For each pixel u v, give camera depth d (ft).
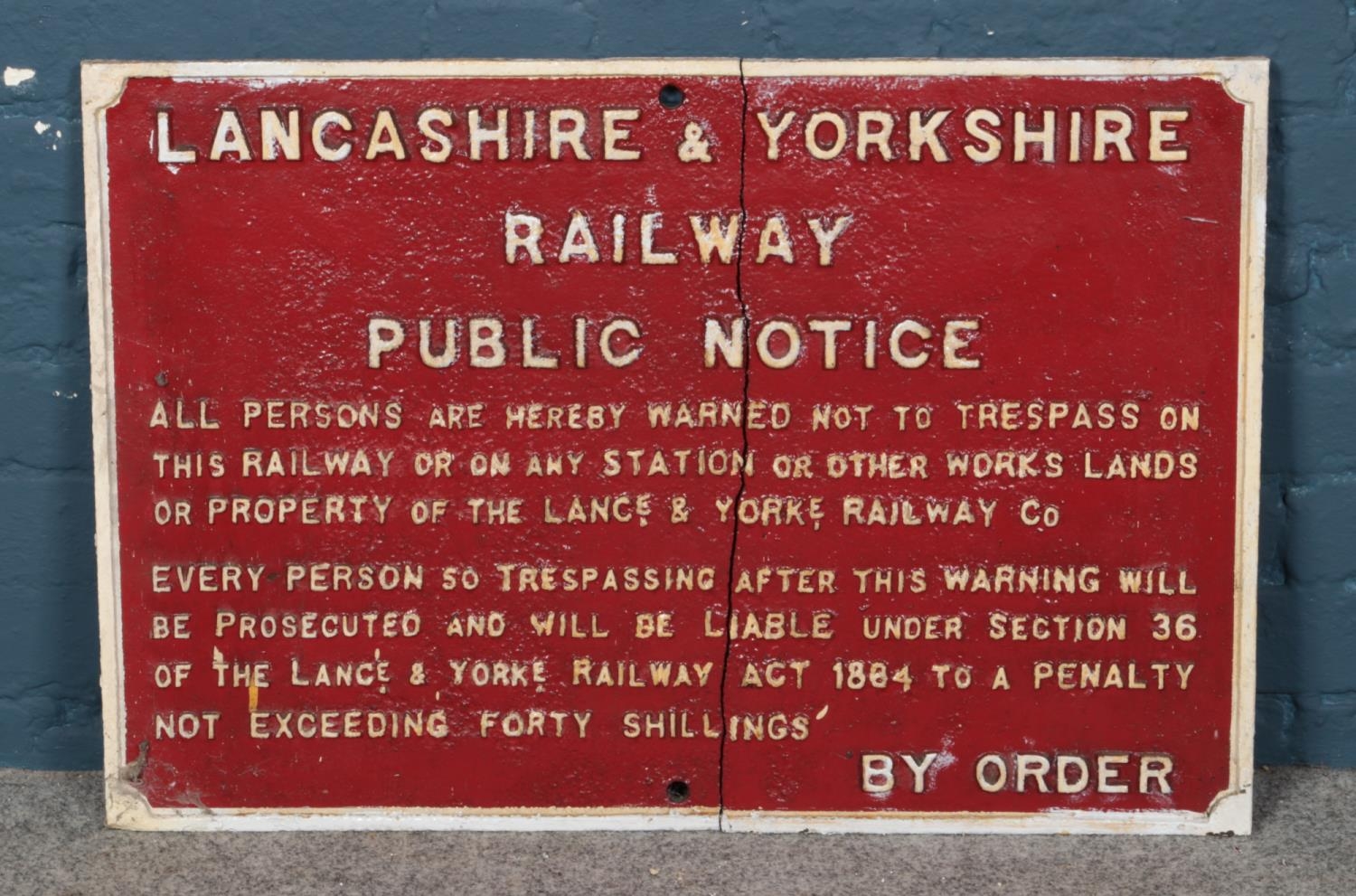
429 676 10.12
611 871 9.59
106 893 9.25
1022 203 9.77
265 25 10.28
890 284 9.84
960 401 9.89
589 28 10.26
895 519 9.98
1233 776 10.03
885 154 9.77
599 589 10.07
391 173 9.82
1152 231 9.76
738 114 9.77
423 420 9.95
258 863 9.69
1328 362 10.49
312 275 9.86
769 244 9.82
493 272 9.87
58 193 10.44
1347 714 10.78
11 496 10.68
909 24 10.23
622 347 9.91
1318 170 10.32
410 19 10.25
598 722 10.16
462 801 10.21
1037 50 10.23
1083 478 9.92
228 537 10.01
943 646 10.05
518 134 9.79
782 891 9.30
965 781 10.12
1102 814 10.10
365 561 10.04
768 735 10.14
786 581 10.03
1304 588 10.68
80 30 10.30
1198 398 9.84
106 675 10.07
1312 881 9.41
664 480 10.00
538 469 9.99
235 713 10.12
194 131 9.78
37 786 10.76
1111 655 10.02
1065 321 9.82
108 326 9.87
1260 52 10.23
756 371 9.91
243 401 9.92
